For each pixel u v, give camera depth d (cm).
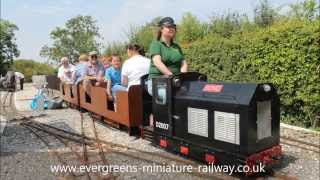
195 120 615
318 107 968
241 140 542
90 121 1091
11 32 7156
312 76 950
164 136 690
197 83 632
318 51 937
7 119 1198
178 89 655
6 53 7119
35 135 919
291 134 880
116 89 918
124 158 693
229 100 556
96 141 829
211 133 589
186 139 639
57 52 4788
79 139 856
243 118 536
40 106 1427
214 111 579
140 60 879
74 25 4731
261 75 1092
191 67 1434
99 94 1027
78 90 1288
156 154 702
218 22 1747
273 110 576
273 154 575
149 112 786
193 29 1883
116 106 902
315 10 1327
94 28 4766
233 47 1209
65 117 1187
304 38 954
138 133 855
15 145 821
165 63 721
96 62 1212
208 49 1331
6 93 2519
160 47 710
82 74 1231
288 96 1024
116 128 952
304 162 649
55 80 2309
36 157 720
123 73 886
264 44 1074
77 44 4669
